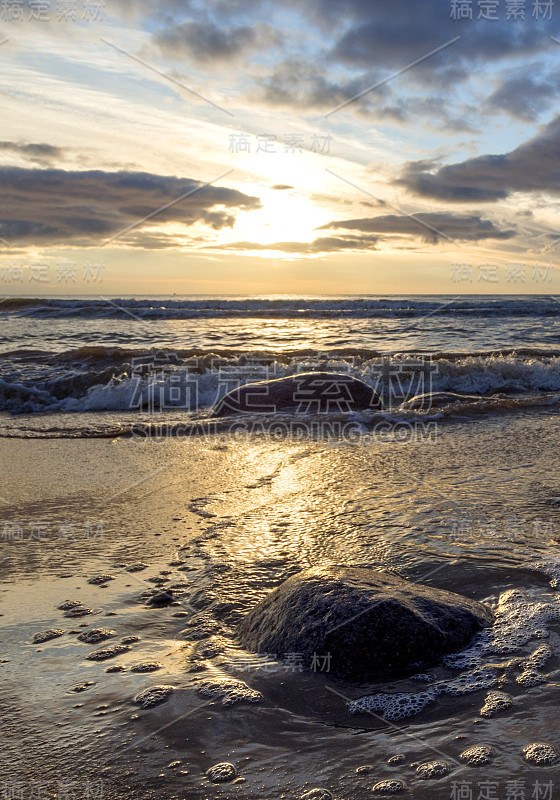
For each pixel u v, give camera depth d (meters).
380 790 1.35
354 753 1.47
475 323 17.55
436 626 1.91
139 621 2.15
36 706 1.67
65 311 19.41
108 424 5.96
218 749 1.50
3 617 2.18
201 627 2.11
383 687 1.73
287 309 23.03
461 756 1.45
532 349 11.14
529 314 20.98
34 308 20.11
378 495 3.52
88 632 2.08
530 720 1.56
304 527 3.04
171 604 2.29
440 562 2.54
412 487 3.65
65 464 4.41
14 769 1.44
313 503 3.42
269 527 3.07
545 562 2.51
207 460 4.47
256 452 4.70
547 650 1.88
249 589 2.40
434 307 23.55
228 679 1.79
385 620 1.88
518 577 2.39
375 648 1.82
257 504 3.45
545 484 3.64
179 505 3.46
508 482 3.70
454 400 6.93
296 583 2.09
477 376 8.21
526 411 6.24
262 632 1.99
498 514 3.12
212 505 3.45
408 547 2.71
